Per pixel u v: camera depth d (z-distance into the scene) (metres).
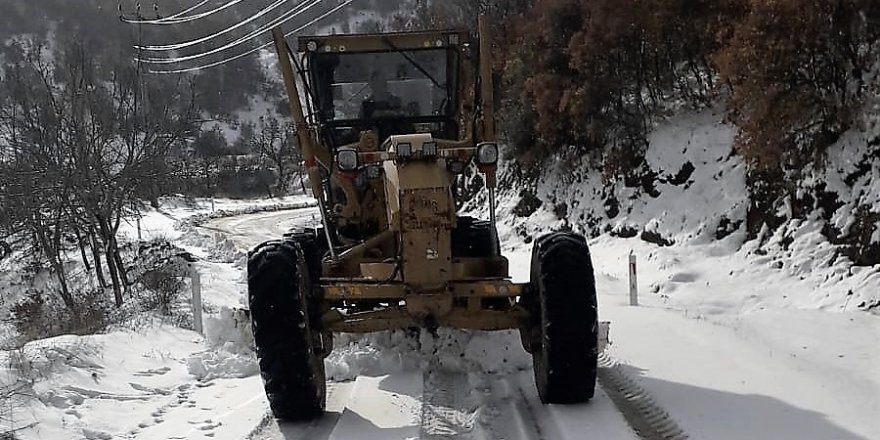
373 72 7.69
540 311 5.83
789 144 13.38
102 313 13.89
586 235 20.27
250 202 61.28
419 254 5.60
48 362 7.62
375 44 7.54
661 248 16.25
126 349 8.81
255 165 76.44
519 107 23.95
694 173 16.88
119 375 7.75
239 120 85.81
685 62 18.94
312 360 5.77
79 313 14.39
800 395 6.18
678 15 17.58
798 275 12.49
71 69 20.19
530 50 22.84
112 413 6.54
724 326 9.23
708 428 5.42
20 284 25.84
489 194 6.87
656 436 5.33
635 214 18.39
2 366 7.40
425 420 5.96
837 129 12.79
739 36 13.41
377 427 5.82
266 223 41.44
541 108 21.69
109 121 20.25
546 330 5.69
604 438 5.25
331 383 7.20
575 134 20.84
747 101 13.41
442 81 7.75
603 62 19.45
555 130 21.97
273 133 78.06
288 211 52.81
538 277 5.83
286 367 5.64
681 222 16.48
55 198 20.70
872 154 12.16
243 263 22.94
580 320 5.66
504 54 25.20
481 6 29.70
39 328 13.05
